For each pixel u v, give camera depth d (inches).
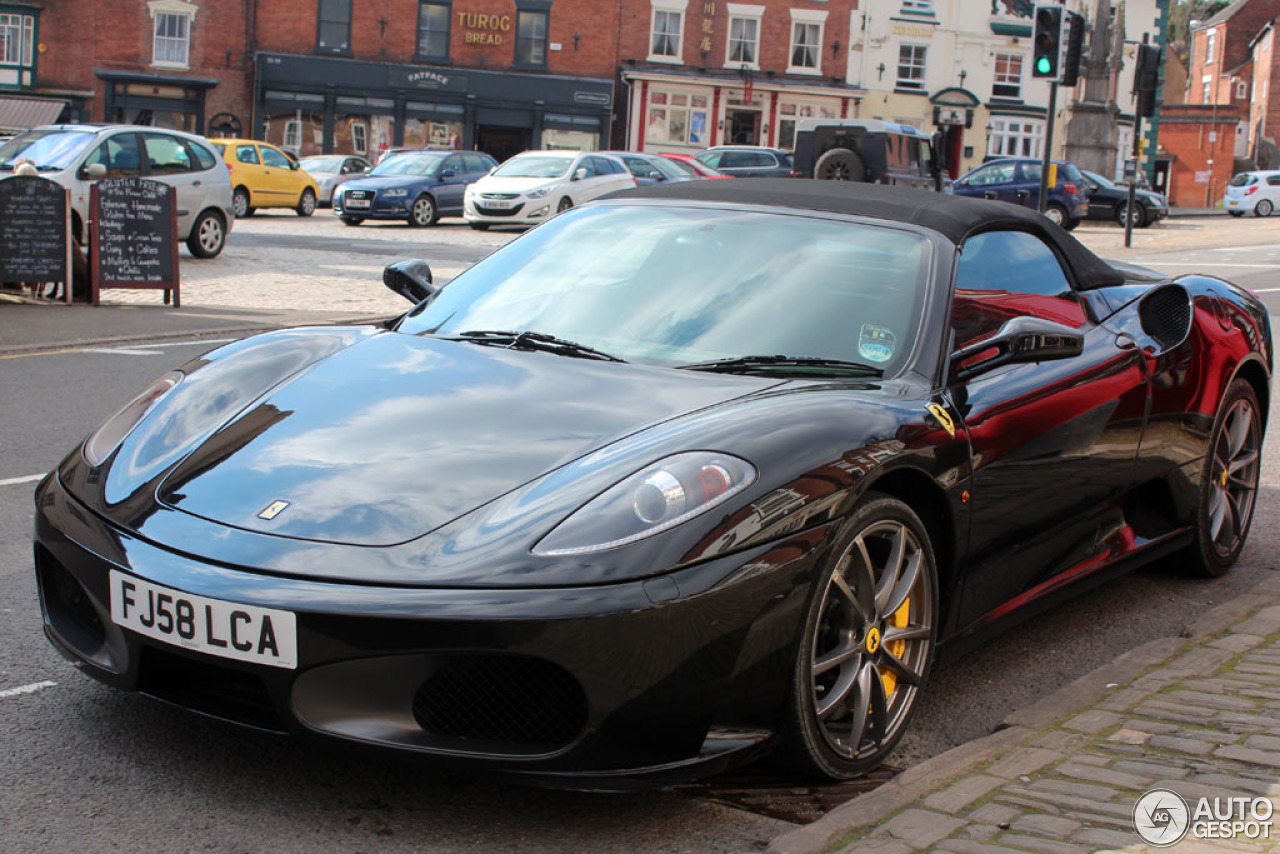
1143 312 163.8
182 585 100.0
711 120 1708.9
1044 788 106.7
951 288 135.7
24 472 219.0
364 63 1617.9
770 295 134.9
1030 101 1791.3
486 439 111.4
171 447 117.3
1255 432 188.2
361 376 125.6
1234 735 118.5
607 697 95.8
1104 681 133.9
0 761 111.1
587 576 96.1
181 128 1590.8
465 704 99.5
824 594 106.5
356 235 881.5
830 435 111.0
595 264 145.5
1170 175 2487.7
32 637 141.8
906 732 122.1
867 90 1738.4
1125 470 155.0
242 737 117.6
